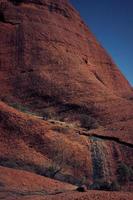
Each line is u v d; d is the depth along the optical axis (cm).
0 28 5691
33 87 5009
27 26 5878
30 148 3120
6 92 4891
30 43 5656
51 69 5366
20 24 5875
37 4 6378
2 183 1995
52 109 4706
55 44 5838
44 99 4856
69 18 6656
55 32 6044
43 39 5791
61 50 5797
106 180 3084
